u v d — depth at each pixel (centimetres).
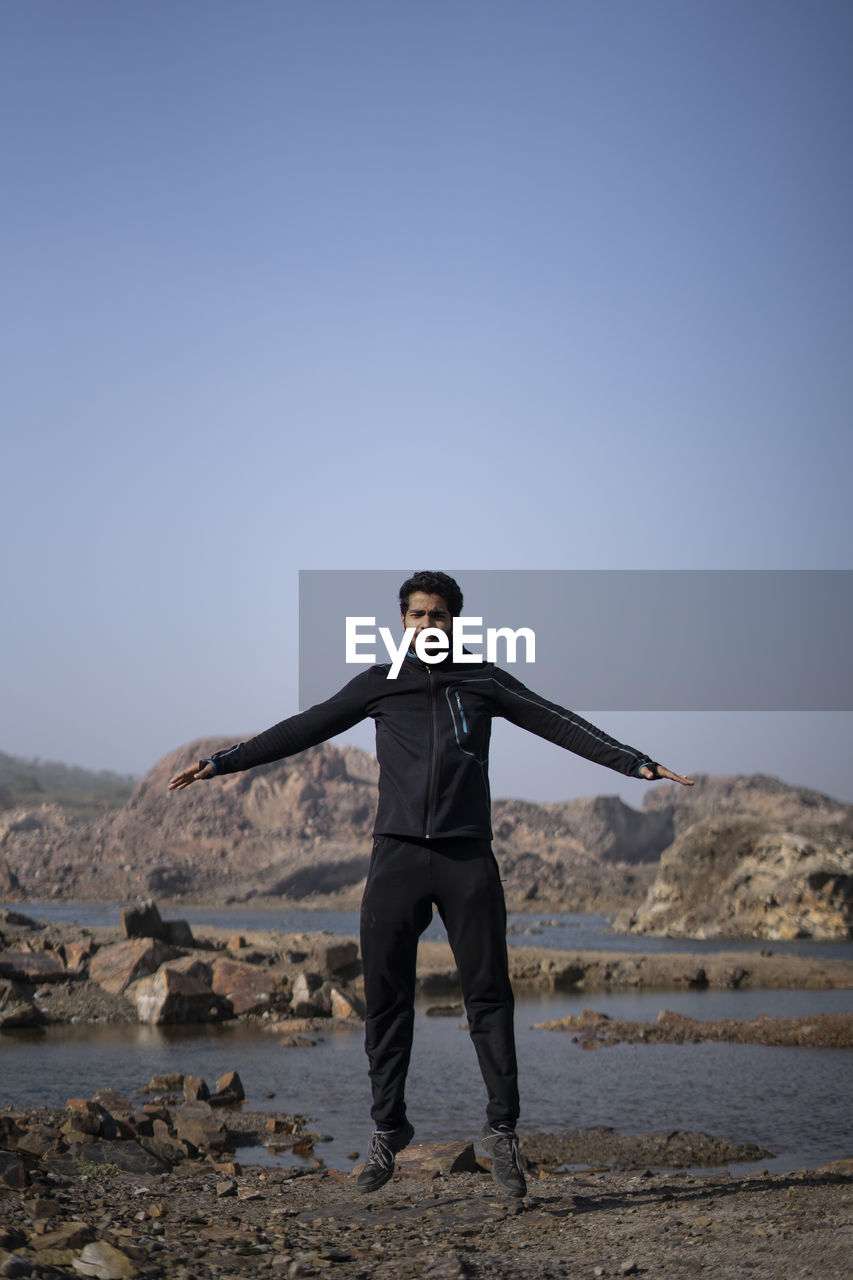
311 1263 393
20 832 17062
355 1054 1714
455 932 437
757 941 5616
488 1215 486
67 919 7719
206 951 2756
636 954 3444
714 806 17800
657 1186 591
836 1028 1862
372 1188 441
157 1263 388
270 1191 658
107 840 15350
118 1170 716
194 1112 1136
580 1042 1839
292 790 16050
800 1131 1112
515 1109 451
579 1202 517
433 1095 1328
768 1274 336
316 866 13100
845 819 7281
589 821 15600
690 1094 1345
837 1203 446
